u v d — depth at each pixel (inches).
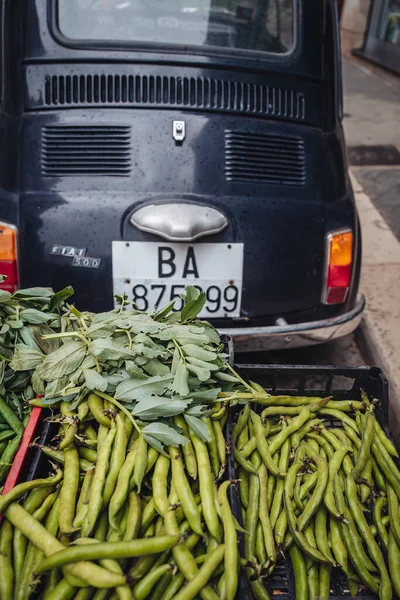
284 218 100.6
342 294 108.0
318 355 140.9
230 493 62.2
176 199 96.0
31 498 59.6
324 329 107.5
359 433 78.9
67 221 95.6
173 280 98.3
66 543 55.4
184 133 97.5
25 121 97.5
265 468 71.7
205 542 58.0
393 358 133.6
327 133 108.2
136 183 96.5
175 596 52.6
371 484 72.6
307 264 103.7
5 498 57.1
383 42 365.7
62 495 59.4
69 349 67.7
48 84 97.3
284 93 103.9
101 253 96.6
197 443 63.6
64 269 97.3
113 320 71.3
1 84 99.2
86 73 97.2
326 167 106.0
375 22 374.9
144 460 60.2
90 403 65.1
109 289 98.4
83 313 76.7
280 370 83.4
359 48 401.4
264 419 78.0
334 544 65.7
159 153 97.0
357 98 313.9
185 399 64.3
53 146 96.7
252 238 99.3
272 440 76.2
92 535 56.4
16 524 56.3
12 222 95.7
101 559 52.1
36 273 97.7
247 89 101.4
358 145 254.2
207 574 53.7
